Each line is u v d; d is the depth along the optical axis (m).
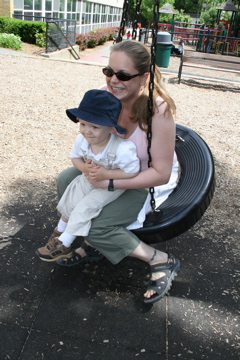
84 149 2.16
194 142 2.78
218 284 2.57
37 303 2.28
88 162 2.09
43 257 2.30
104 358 1.97
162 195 2.46
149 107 1.96
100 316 2.23
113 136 2.12
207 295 2.46
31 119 5.45
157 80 2.13
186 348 2.07
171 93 8.27
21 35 14.05
